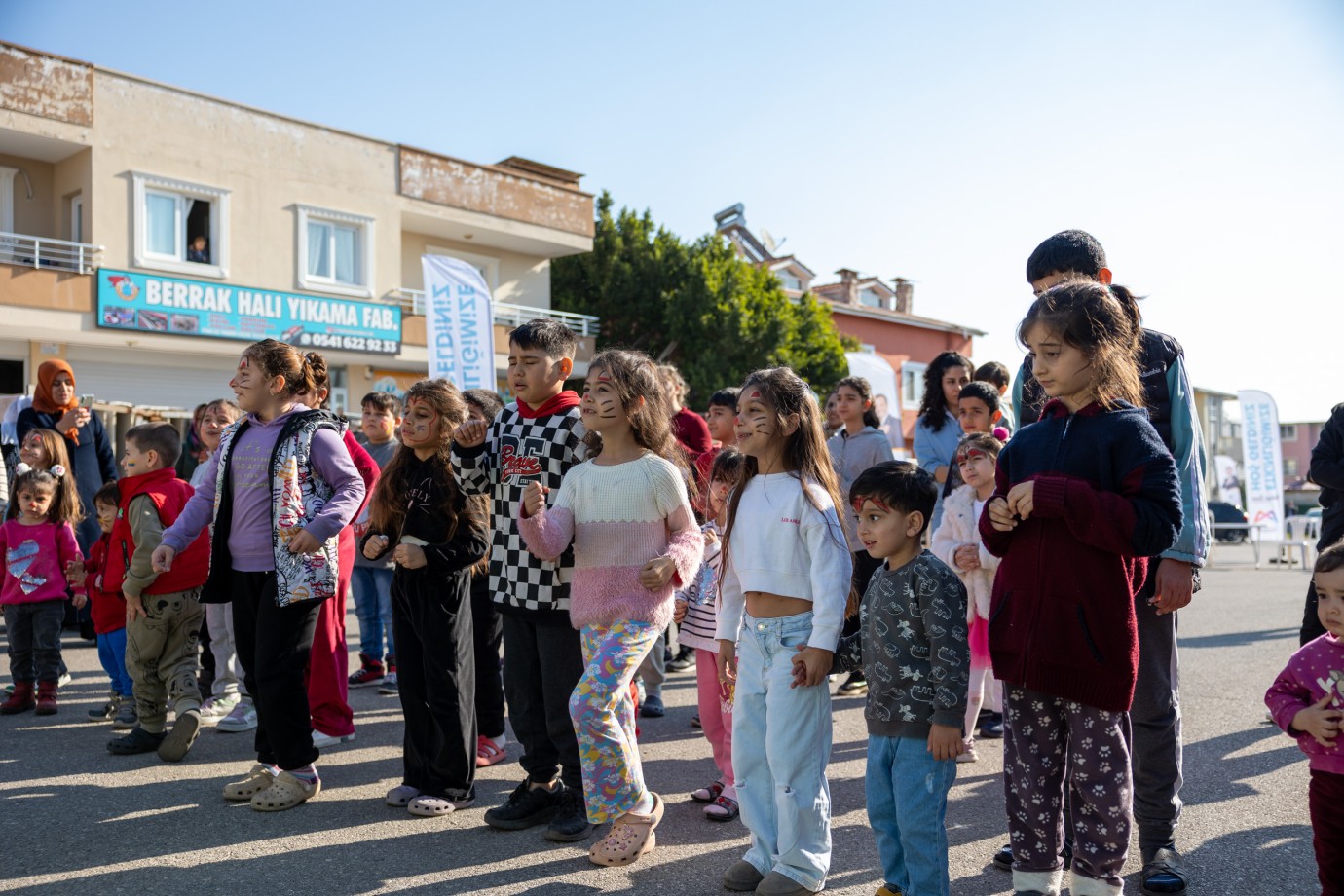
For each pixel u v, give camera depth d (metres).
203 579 4.90
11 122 15.74
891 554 3.00
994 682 4.97
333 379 20.47
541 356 3.84
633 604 3.45
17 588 5.65
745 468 3.38
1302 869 3.31
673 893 3.18
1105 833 2.70
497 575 3.86
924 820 2.87
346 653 5.06
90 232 16.64
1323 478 5.35
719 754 4.05
